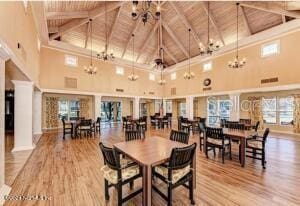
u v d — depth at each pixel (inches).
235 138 137.7
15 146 179.9
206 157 156.5
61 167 132.0
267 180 108.1
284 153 166.7
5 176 114.7
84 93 338.6
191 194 83.9
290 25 226.4
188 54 387.5
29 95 186.1
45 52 293.0
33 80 196.2
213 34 313.3
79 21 264.2
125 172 81.4
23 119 183.0
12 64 113.0
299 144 203.5
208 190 96.0
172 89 455.5
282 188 97.6
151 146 98.7
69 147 195.2
